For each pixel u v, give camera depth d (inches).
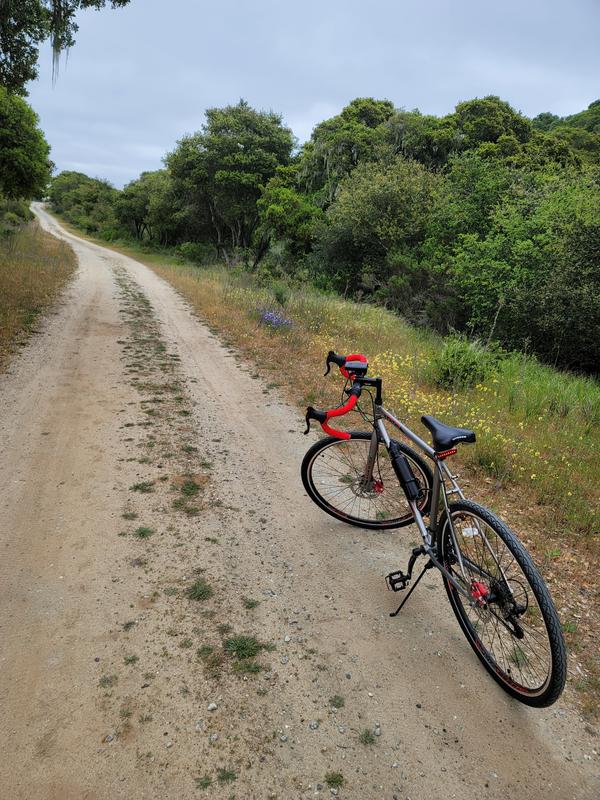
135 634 103.3
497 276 621.9
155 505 153.1
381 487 142.3
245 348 386.6
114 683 91.7
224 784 76.0
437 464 108.3
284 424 232.7
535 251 582.2
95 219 3494.1
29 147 1139.3
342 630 109.0
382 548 140.5
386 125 1285.7
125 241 2642.7
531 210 656.4
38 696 88.2
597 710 93.0
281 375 316.2
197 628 106.2
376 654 103.0
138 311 528.4
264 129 1577.3
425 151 1266.0
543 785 79.3
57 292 583.8
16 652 97.0
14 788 73.3
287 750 82.0
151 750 80.3
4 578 117.3
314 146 1425.9
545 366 494.0
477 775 80.2
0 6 426.3
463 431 103.6
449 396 278.8
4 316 394.6
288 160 1622.8
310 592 120.5
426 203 905.5
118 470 173.6
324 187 1293.1
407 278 834.2
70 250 1397.6
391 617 113.9
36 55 508.1
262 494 165.9
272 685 93.9
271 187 1376.7
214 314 530.9
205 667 96.6
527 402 274.5
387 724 87.9
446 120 1298.0
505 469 186.9
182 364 326.3
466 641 108.2
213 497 161.2
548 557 138.4
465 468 191.3
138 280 889.5
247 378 306.2
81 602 111.2
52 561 124.3
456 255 748.6
